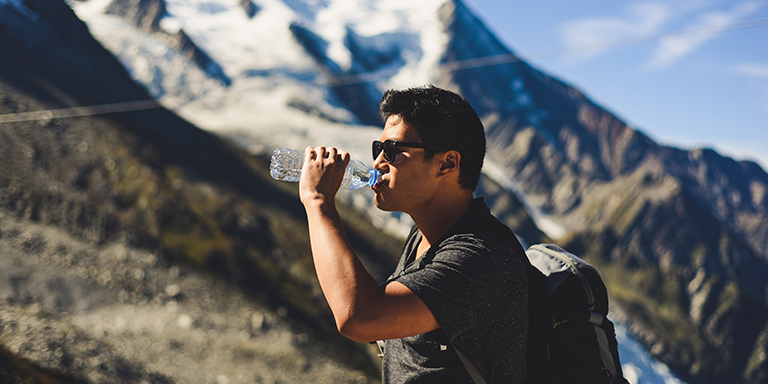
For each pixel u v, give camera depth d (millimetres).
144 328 38156
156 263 50469
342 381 41500
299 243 81000
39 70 109938
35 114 75500
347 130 180750
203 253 59125
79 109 87938
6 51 109250
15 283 37344
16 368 21094
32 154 61531
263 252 71188
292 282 65062
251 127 157500
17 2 144875
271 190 110750
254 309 49344
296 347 43812
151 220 61000
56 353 24812
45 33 134500
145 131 105188
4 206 48375
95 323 36438
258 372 37844
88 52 147000
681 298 171000
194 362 35562
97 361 26656
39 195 52000
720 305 165125
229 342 40781
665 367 143375
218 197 79375
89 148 70375
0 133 62406
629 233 198875
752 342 155500
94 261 45375
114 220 53406
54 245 44844
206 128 148750
